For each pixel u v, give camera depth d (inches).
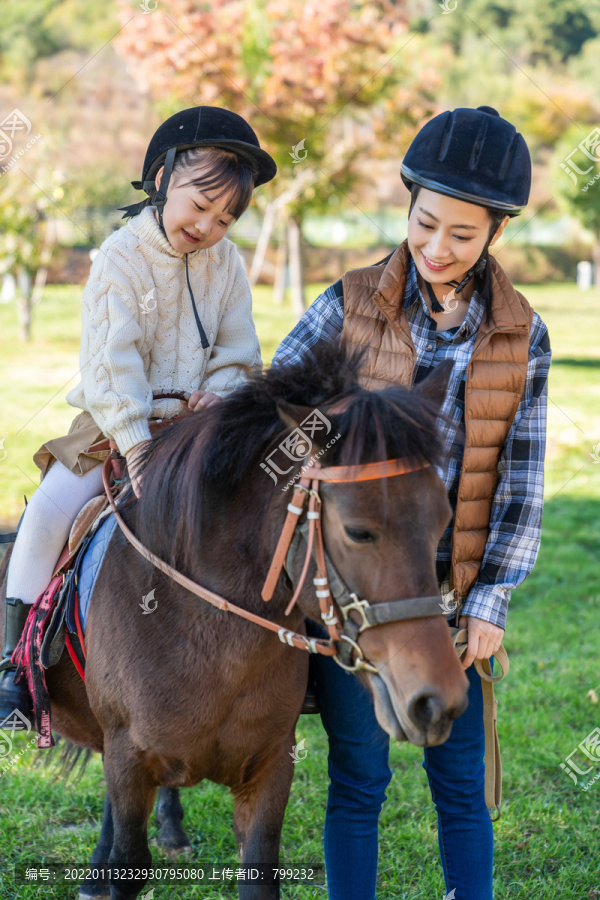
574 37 973.2
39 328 467.2
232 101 435.8
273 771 73.9
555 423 351.9
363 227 774.5
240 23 436.1
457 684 55.7
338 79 439.8
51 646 81.7
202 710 68.6
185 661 68.3
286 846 107.8
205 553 67.2
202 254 83.1
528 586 211.9
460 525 75.5
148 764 72.8
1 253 402.0
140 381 77.5
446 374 65.8
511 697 150.3
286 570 62.6
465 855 79.6
